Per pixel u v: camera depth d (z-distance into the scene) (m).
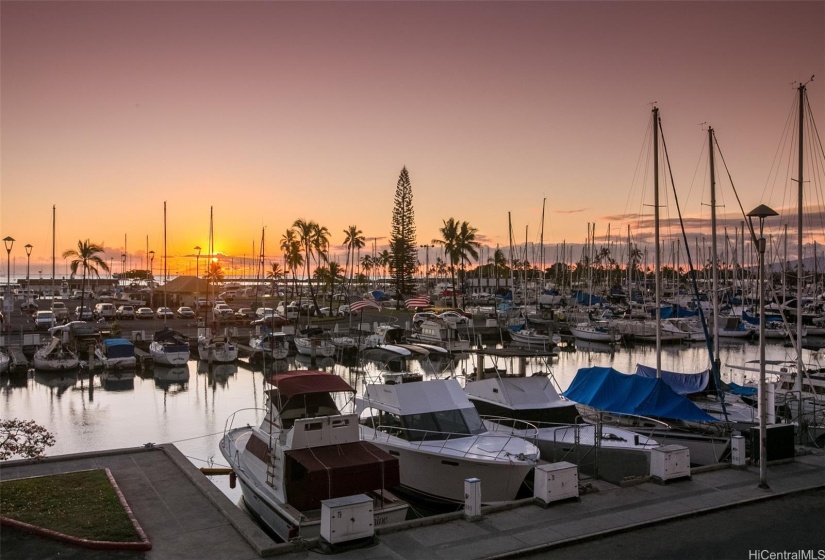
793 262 83.00
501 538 13.44
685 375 29.77
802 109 30.58
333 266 102.88
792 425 19.73
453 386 22.12
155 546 13.09
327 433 16.70
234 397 40.38
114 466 18.70
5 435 22.89
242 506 20.09
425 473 19.25
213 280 111.00
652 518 14.62
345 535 12.85
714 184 35.41
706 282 93.44
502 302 101.00
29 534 13.30
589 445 20.64
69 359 47.16
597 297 103.00
